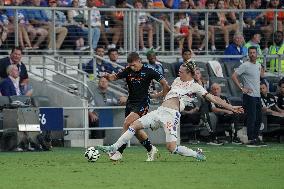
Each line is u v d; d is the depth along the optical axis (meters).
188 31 78.00
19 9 71.50
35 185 36.72
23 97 63.09
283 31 80.75
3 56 71.38
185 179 38.91
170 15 77.44
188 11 76.88
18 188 35.69
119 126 65.38
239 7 82.25
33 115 59.22
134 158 51.19
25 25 72.12
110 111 65.12
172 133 47.88
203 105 65.56
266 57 77.06
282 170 43.19
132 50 75.31
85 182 37.78
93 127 63.69
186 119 65.62
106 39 74.94
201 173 41.59
